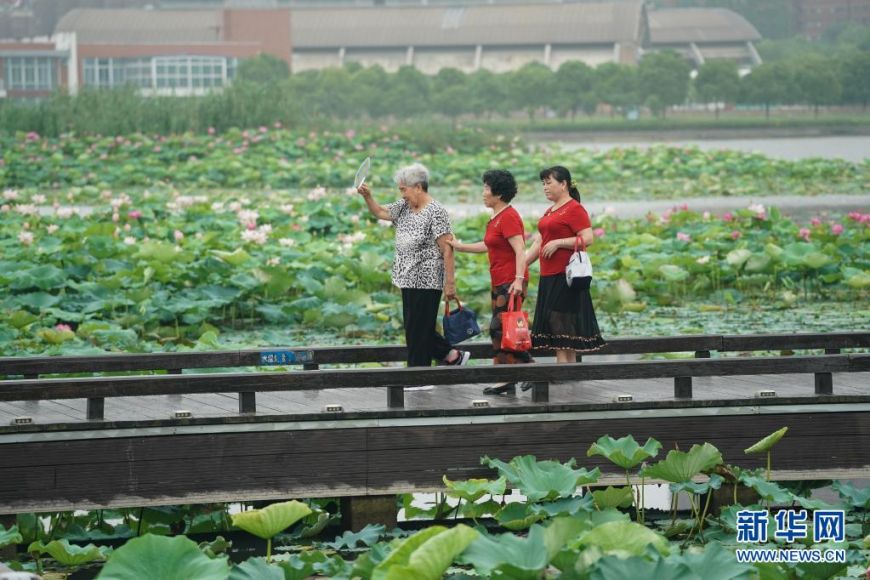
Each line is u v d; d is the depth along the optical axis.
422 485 8.93
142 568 6.35
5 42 107.94
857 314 16.44
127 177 36.38
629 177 40.06
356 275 18.22
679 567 6.04
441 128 47.50
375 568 6.23
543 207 32.88
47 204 31.81
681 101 96.56
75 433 8.51
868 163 42.94
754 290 18.59
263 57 100.50
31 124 43.16
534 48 127.62
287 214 25.19
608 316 16.83
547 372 9.21
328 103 91.62
